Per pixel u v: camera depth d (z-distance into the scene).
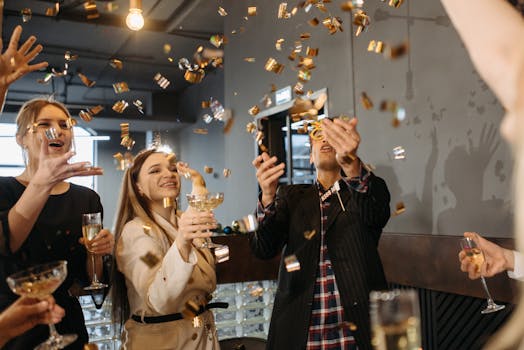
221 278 2.74
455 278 2.29
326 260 1.72
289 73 4.15
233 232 3.08
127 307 1.71
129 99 10.58
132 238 1.61
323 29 3.60
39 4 5.39
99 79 8.84
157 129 10.30
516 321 0.37
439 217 2.58
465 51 2.39
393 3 1.95
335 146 1.53
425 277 2.48
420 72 2.69
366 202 1.66
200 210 1.46
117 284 1.70
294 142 4.47
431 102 2.62
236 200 5.33
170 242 1.72
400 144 2.86
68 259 1.52
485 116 2.29
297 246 1.76
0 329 0.89
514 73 0.40
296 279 1.71
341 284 1.65
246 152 5.06
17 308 0.92
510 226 2.16
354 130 1.53
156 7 5.72
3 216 1.22
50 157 1.24
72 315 1.48
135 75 8.64
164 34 6.51
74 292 1.52
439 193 2.58
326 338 1.66
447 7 0.51
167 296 1.40
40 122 1.49
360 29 1.89
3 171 9.91
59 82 8.94
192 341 1.61
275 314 1.77
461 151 2.44
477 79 2.33
